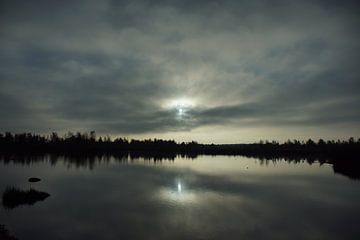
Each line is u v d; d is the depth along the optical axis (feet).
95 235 89.04
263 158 629.10
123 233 91.25
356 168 313.94
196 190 175.32
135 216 112.37
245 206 131.23
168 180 223.71
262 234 91.25
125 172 280.51
